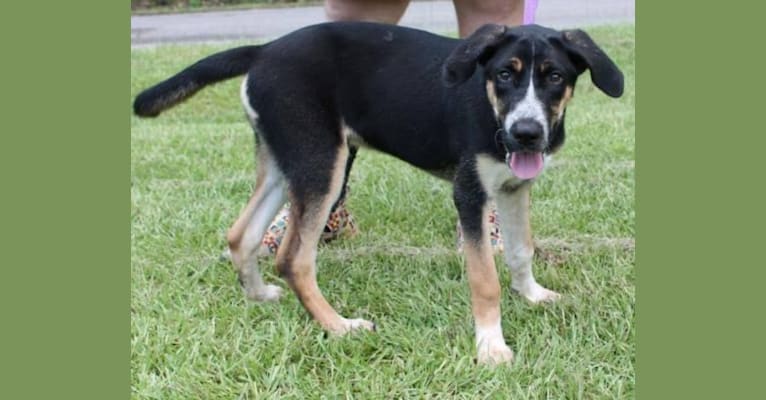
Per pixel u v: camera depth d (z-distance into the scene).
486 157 2.65
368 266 3.01
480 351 2.65
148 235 3.16
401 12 3.14
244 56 2.81
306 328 2.75
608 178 3.42
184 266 3.02
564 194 3.34
